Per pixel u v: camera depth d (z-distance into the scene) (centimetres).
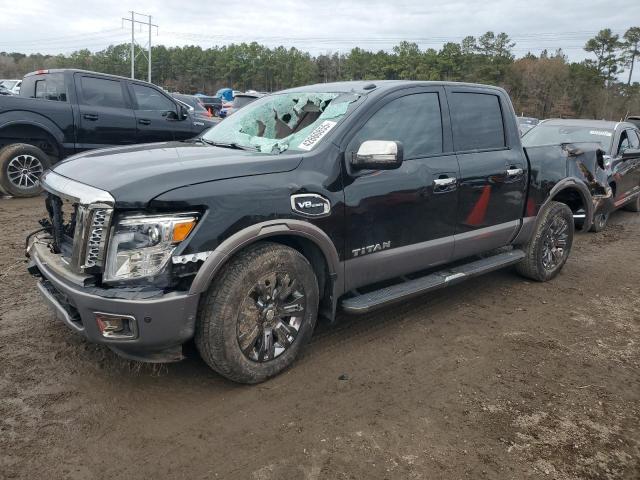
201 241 290
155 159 329
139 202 280
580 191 576
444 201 416
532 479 263
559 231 557
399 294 393
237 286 304
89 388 321
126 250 282
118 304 276
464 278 447
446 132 429
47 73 884
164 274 284
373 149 338
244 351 318
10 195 840
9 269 520
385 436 290
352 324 431
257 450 275
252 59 9919
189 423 294
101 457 265
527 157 505
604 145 863
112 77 897
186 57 10450
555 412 321
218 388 328
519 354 394
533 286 548
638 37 8381
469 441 289
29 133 821
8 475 249
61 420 290
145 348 293
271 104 428
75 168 330
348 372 355
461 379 354
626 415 322
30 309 427
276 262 319
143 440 279
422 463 270
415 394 333
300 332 346
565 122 957
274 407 312
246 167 317
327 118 372
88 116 862
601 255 702
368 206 364
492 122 475
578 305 502
